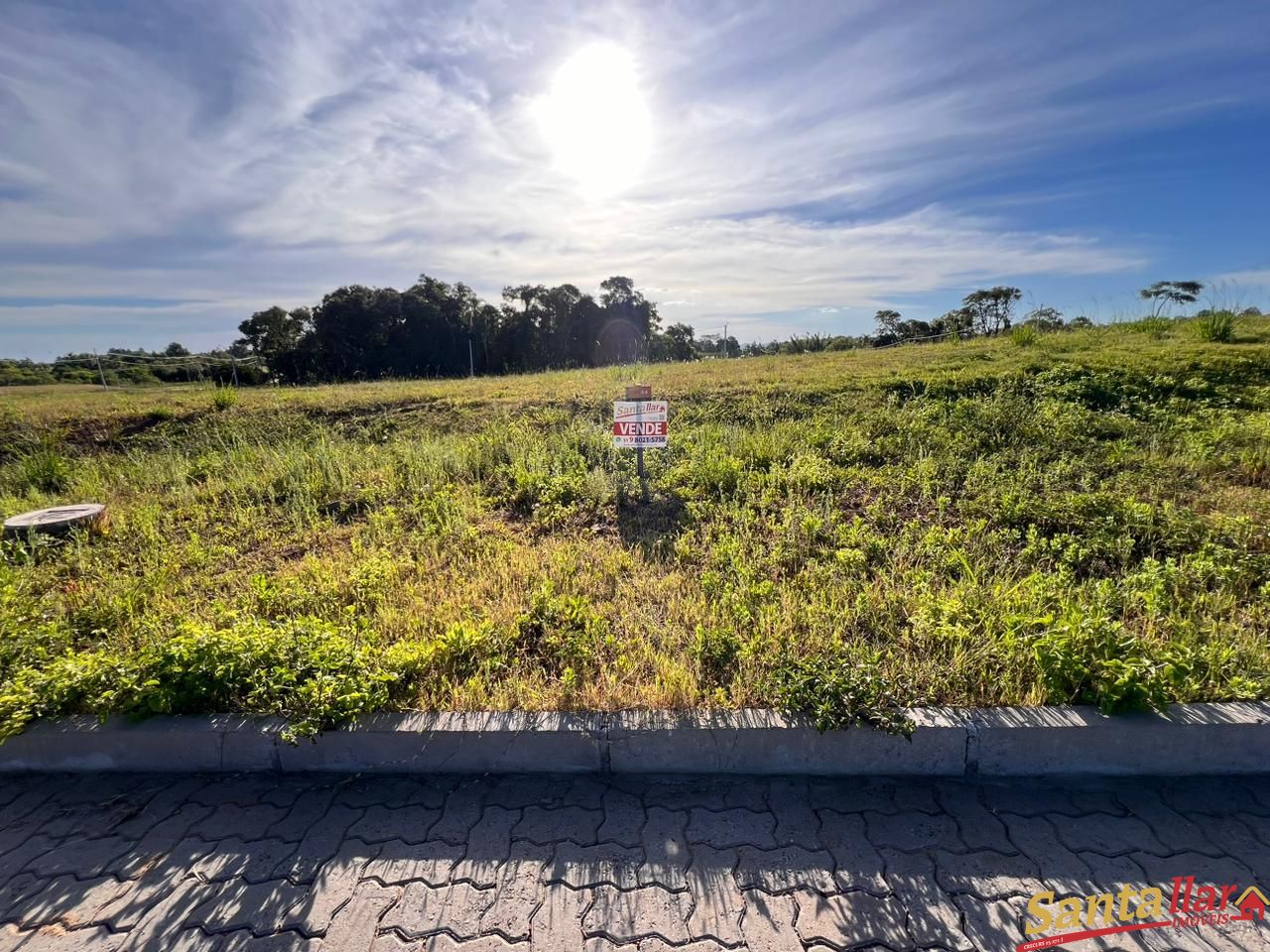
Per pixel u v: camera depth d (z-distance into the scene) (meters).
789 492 5.06
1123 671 2.67
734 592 3.65
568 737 2.70
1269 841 2.34
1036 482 5.03
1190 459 5.29
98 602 3.99
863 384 7.95
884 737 2.64
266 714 2.86
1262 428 5.76
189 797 2.70
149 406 9.59
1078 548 3.96
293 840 2.45
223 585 4.27
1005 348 10.34
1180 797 2.54
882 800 2.56
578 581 3.93
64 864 2.38
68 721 2.89
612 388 9.08
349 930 2.07
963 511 4.64
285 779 2.79
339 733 2.76
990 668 2.98
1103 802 2.53
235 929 2.09
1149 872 2.22
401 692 2.96
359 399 9.45
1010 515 4.45
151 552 4.77
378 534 4.86
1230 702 2.72
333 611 3.74
